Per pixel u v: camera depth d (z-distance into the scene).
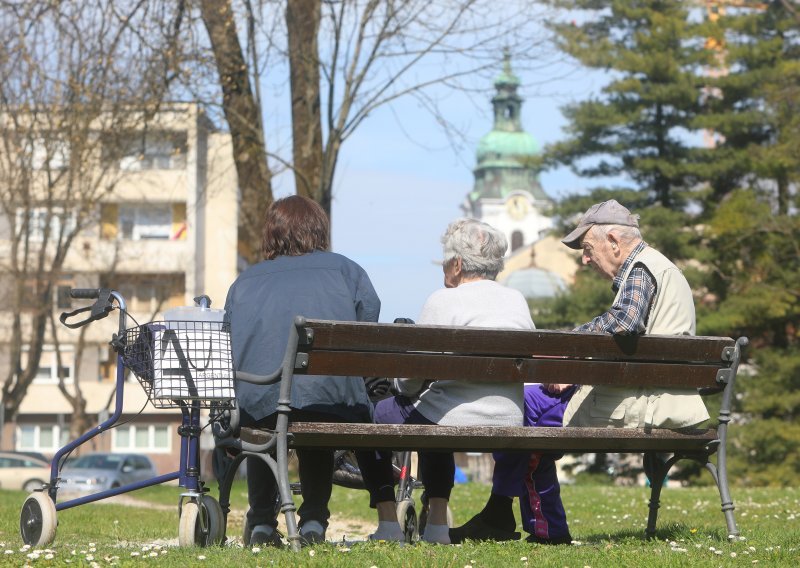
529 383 9.88
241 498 30.83
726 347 10.25
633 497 24.08
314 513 9.98
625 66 67.81
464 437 9.27
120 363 10.14
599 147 69.94
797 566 8.75
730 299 67.25
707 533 11.55
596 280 70.25
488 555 8.94
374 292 10.00
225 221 110.81
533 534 10.64
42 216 66.06
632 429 9.90
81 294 10.18
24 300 69.31
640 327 9.84
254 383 9.34
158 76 40.00
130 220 106.06
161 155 53.62
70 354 109.69
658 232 67.31
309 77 37.53
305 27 37.28
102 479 68.12
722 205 68.56
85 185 60.69
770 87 65.88
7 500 28.48
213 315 9.91
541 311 71.56
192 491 9.87
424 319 10.12
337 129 37.72
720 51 69.50
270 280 9.81
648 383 10.00
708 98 70.62
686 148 69.75
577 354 9.72
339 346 9.06
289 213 10.18
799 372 65.75
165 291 106.81
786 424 64.62
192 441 9.92
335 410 9.41
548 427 9.59
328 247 10.30
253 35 37.78
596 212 10.55
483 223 10.41
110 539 13.64
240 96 37.94
